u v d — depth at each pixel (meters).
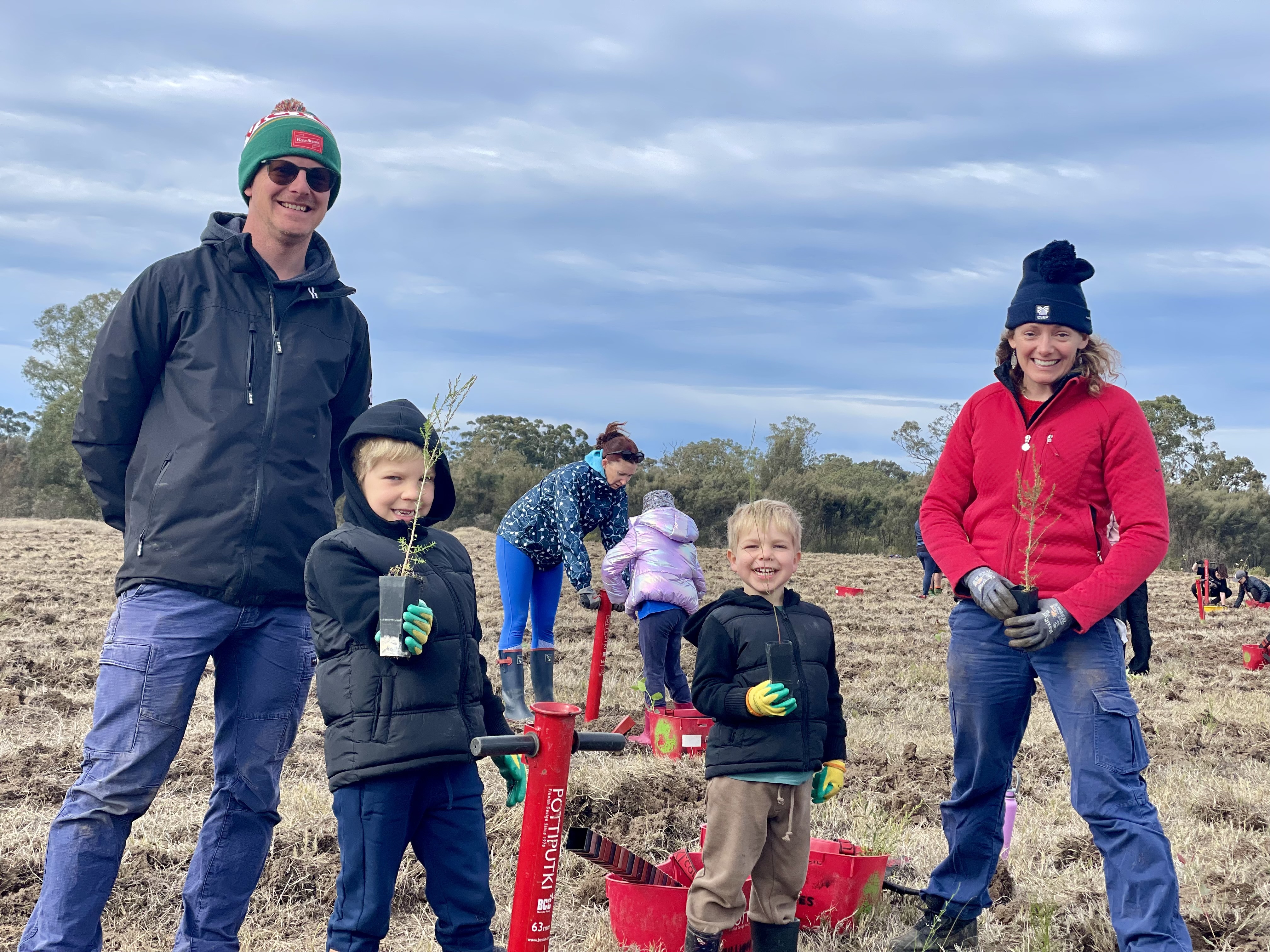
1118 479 3.49
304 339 3.47
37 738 6.89
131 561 3.24
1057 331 3.52
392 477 3.09
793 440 46.56
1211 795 5.90
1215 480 65.12
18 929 3.74
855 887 3.89
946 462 3.88
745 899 3.34
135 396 3.33
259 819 3.37
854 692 9.57
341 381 3.63
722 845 3.27
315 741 6.96
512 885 4.30
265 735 3.37
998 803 3.71
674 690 7.29
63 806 3.12
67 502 59.34
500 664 7.29
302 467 3.42
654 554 7.03
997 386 3.78
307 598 3.07
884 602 20.19
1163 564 44.94
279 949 3.67
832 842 4.33
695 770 5.98
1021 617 3.34
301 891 4.20
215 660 3.42
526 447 74.44
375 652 2.90
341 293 3.59
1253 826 5.42
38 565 21.19
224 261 3.39
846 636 14.70
